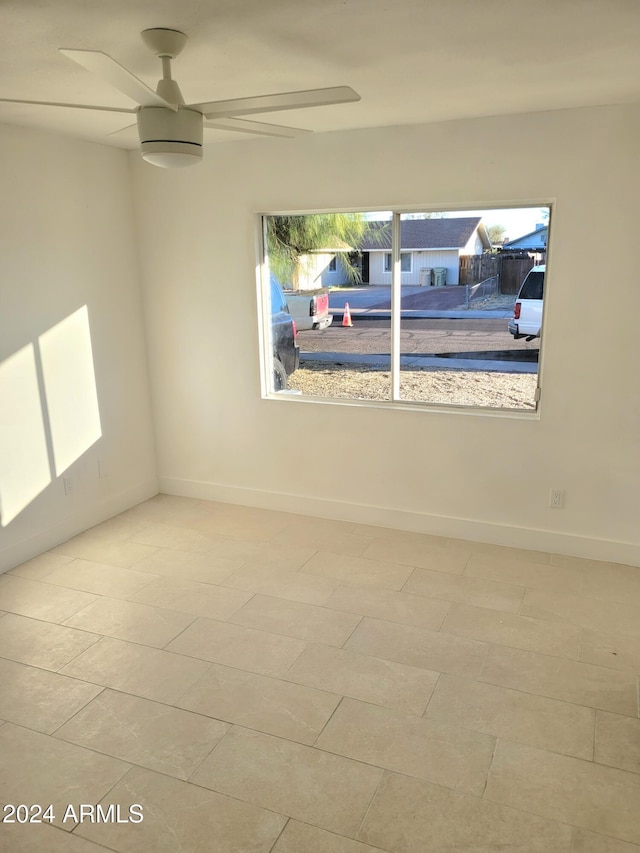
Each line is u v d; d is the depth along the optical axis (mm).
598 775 2146
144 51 2277
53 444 3906
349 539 4008
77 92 2812
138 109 2191
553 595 3293
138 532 4164
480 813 2006
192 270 4320
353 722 2416
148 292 4492
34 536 3824
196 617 3146
